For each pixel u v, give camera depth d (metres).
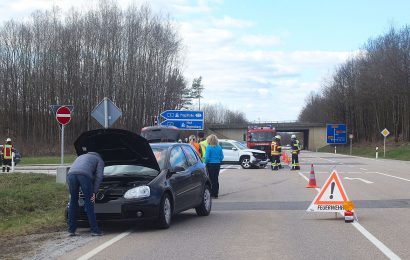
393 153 62.53
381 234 9.64
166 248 8.54
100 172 9.94
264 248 8.44
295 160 31.53
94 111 18.80
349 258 7.64
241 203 15.17
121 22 71.00
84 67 70.56
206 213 12.66
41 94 72.06
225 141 33.88
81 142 10.63
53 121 71.19
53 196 14.94
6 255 8.07
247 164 33.16
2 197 13.63
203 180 12.60
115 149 10.72
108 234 10.05
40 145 65.50
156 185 10.28
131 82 69.56
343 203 11.50
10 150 28.83
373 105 90.38
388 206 13.91
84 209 10.29
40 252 8.31
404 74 75.38
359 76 89.62
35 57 72.62
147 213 10.02
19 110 72.44
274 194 17.50
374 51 83.81
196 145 18.62
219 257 7.79
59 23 72.50
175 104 74.19
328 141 90.94
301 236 9.52
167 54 72.31
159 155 11.34
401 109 80.06
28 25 73.25
